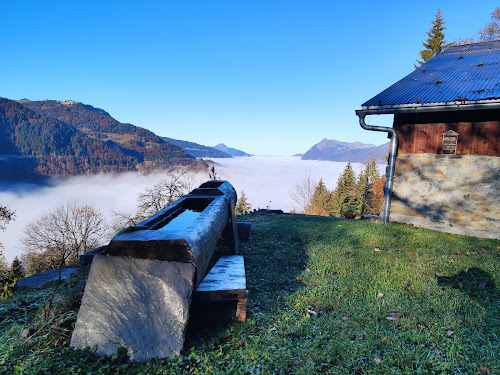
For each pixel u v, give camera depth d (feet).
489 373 8.63
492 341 10.30
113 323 9.64
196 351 9.65
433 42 83.82
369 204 154.92
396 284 15.17
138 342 9.43
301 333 10.93
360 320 11.79
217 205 18.21
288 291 14.98
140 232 11.10
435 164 27.61
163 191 51.31
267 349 9.89
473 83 26.25
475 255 19.85
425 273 16.61
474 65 30.66
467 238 24.61
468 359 9.25
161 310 9.71
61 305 12.03
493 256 19.60
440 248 21.25
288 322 11.82
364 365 9.02
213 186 25.38
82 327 9.68
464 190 26.43
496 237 25.09
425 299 13.51
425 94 26.61
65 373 8.13
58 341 9.76
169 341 9.43
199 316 11.45
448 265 17.72
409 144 28.84
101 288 10.00
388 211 30.37
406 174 29.19
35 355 8.95
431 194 27.99
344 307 12.88
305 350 9.78
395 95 28.09
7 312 12.77
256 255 20.80
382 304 13.12
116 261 10.17
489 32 78.69
